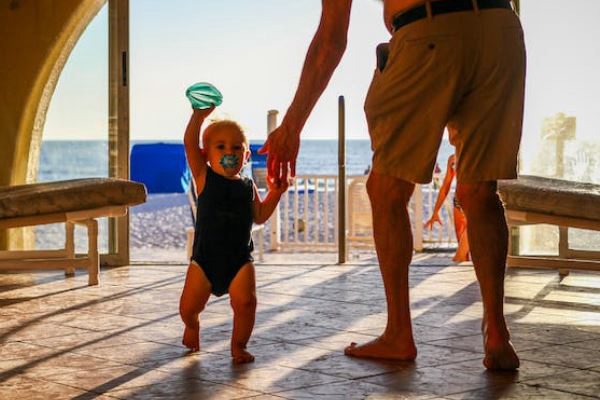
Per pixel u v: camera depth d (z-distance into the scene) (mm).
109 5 7289
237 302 3271
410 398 2689
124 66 7320
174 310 4594
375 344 3289
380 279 5848
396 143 3143
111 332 3932
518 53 3117
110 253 7152
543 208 5332
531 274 6246
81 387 2879
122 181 5820
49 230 7328
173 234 17438
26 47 7285
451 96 3057
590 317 4309
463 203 3211
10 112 7301
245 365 3193
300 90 3324
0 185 7297
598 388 2812
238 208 3342
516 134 3129
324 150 47688
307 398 2695
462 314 4375
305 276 6027
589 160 7121
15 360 3336
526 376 2984
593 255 6133
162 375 3041
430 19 3057
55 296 5199
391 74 3121
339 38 3303
